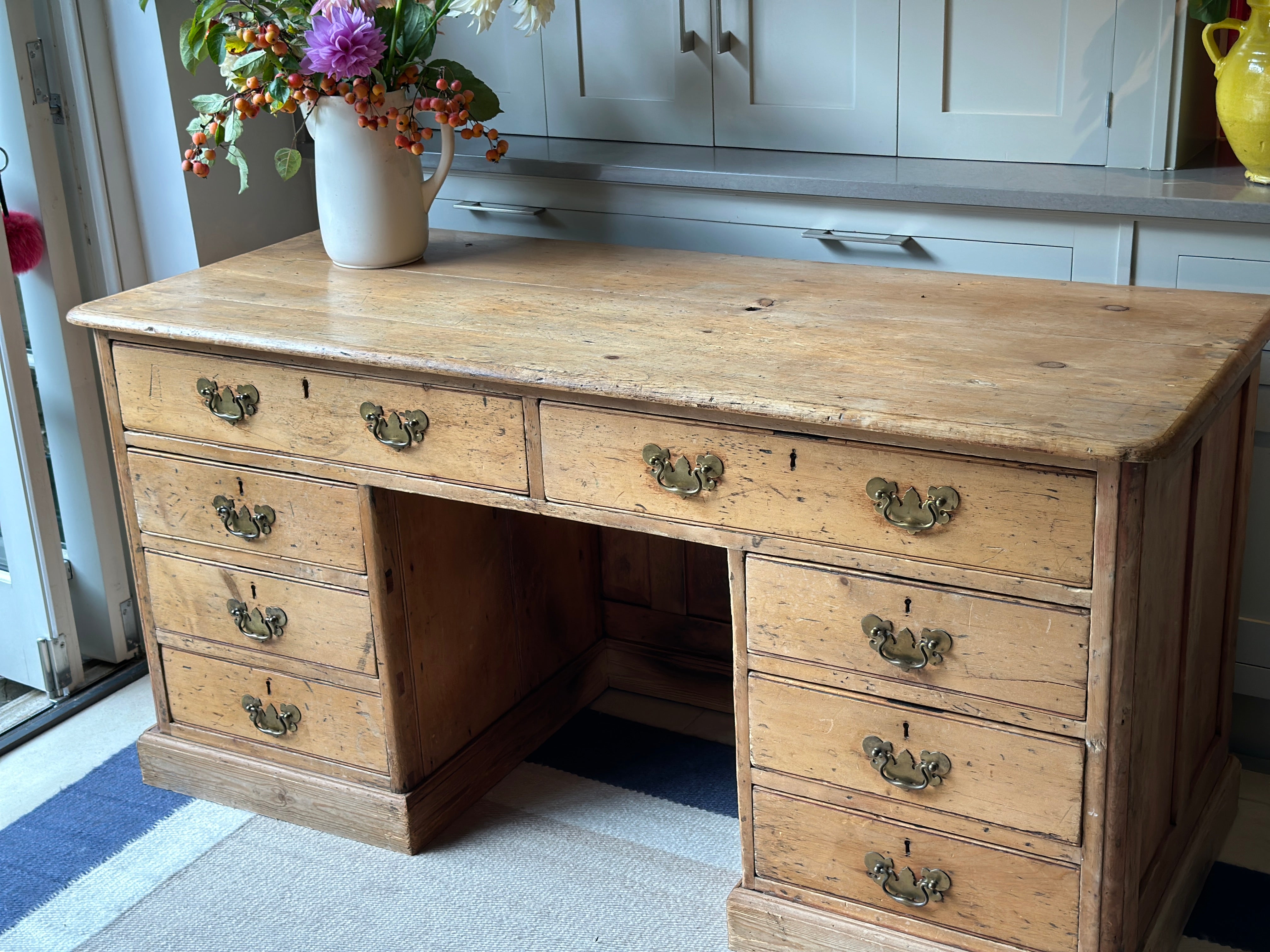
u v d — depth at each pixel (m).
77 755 2.32
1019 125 2.01
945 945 1.61
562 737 2.30
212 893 1.93
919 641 1.49
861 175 1.98
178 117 2.25
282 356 1.79
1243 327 1.60
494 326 1.75
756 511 1.53
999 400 1.40
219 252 2.37
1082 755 1.43
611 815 2.07
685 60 2.21
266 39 1.86
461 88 1.96
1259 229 1.75
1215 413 1.55
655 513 1.61
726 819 2.04
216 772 2.13
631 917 1.84
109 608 2.54
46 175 2.26
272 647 2.01
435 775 2.03
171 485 1.98
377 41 1.88
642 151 2.25
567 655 2.35
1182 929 1.76
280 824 2.09
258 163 2.41
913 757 1.55
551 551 2.24
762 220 2.09
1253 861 1.90
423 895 1.90
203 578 2.03
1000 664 1.45
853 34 2.08
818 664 1.57
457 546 2.01
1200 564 1.63
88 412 2.42
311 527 1.88
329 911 1.88
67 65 2.23
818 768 1.62
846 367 1.53
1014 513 1.38
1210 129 2.08
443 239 2.23
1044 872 1.51
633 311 1.79
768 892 1.74
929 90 2.06
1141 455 1.26
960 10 1.99
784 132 2.19
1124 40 1.89
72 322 1.92
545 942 1.80
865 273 1.93
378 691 1.93
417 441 1.73
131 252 2.37
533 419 1.63
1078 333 1.61
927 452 1.40
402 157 2.00
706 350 1.61
